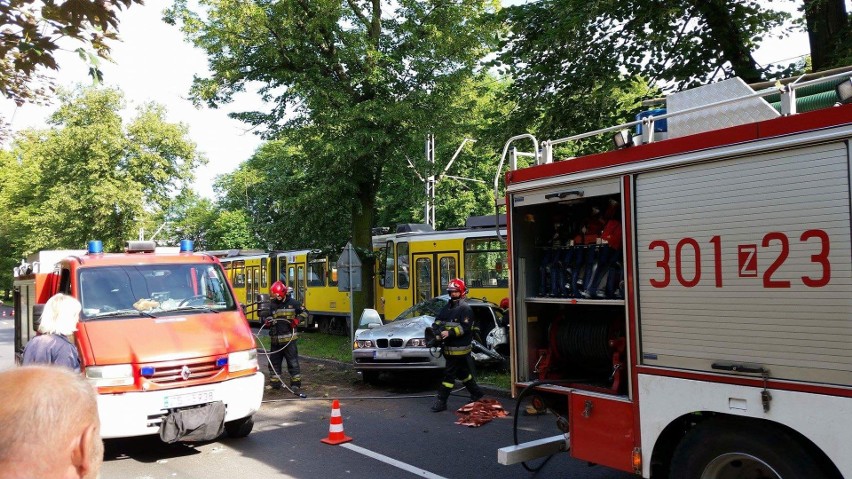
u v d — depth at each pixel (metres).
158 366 6.68
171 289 7.88
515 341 5.34
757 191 3.70
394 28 16.22
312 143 15.98
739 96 4.02
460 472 6.22
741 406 3.68
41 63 5.12
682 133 4.32
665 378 4.12
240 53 16.02
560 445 5.37
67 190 38.34
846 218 3.31
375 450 7.11
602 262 4.92
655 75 11.67
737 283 3.76
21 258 49.91
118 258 8.00
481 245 16.00
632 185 4.41
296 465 6.59
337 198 16.45
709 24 10.75
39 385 1.37
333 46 16.03
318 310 21.67
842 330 3.29
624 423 4.41
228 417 7.05
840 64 8.84
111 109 39.03
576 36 11.02
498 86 21.00
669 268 4.14
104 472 6.48
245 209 52.00
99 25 5.00
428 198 17.69
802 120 3.51
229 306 7.99
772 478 3.60
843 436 3.25
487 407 8.84
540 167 5.15
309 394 10.76
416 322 11.16
